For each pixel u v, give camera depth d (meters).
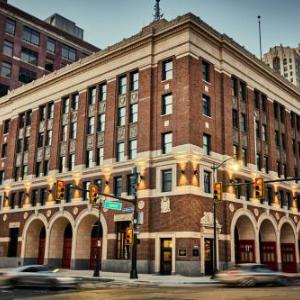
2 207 55.06
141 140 40.88
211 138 40.16
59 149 49.84
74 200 45.91
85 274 36.25
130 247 39.66
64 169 48.38
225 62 43.84
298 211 51.75
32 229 50.97
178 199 36.62
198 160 37.66
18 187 53.66
